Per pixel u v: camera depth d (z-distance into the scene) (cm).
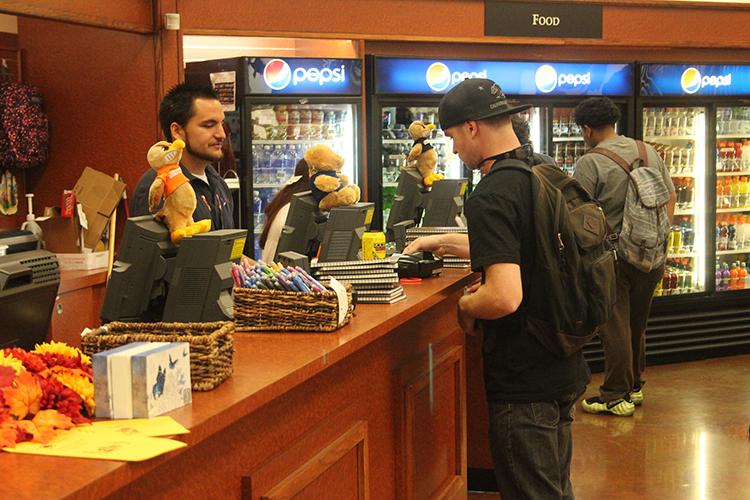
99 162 675
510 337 335
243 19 705
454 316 448
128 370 203
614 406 650
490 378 341
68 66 675
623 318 638
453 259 461
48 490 161
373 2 749
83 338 236
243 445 248
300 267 353
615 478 521
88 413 206
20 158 660
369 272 354
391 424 371
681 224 889
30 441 186
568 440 360
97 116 673
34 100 667
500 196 322
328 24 735
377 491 358
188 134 390
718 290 882
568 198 345
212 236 305
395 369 374
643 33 839
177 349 212
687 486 506
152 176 374
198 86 393
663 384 744
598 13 822
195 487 225
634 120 830
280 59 718
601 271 335
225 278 305
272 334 301
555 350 333
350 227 402
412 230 486
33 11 538
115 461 175
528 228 326
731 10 870
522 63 790
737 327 862
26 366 206
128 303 304
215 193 412
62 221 601
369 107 755
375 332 312
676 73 836
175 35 664
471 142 341
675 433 605
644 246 616
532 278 329
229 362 239
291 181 468
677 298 848
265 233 469
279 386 238
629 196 617
